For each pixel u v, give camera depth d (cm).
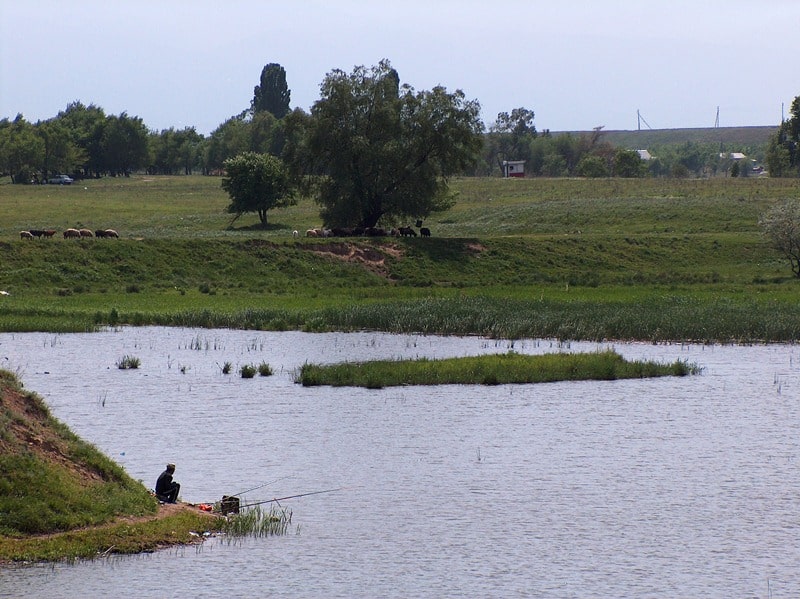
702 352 9912
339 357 9319
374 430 6500
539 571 4112
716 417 6962
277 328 11156
